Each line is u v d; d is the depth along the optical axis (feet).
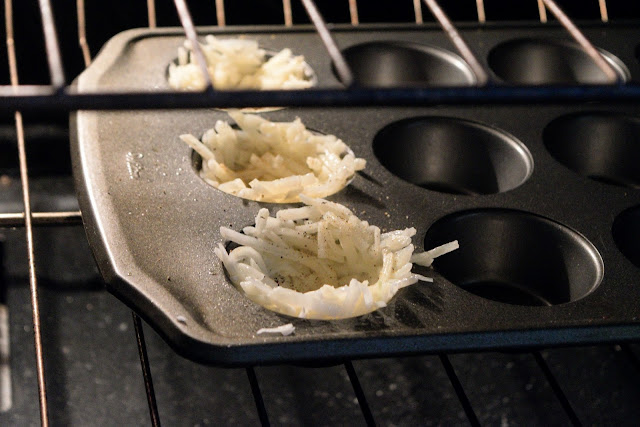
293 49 2.25
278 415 2.23
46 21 1.40
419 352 1.65
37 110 1.26
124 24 2.50
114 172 1.89
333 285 1.78
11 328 2.27
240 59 2.15
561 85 1.40
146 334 2.31
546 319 1.70
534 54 2.34
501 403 2.30
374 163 1.98
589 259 1.85
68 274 2.37
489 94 1.39
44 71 2.52
